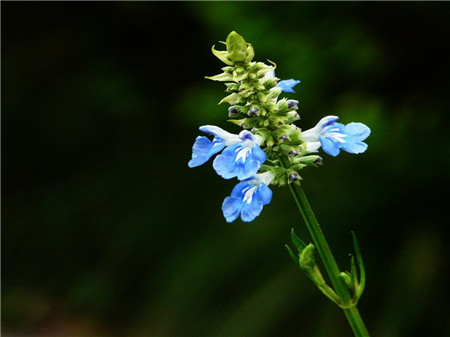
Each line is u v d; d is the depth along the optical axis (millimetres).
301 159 454
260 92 448
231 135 458
